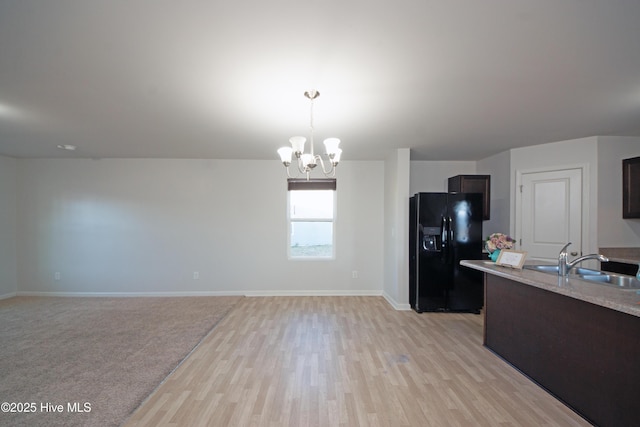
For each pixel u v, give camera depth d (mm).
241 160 4824
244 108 2557
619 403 1659
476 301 3887
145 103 2457
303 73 1953
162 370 2400
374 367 2463
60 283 4762
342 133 3324
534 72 1939
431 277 3900
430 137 3510
